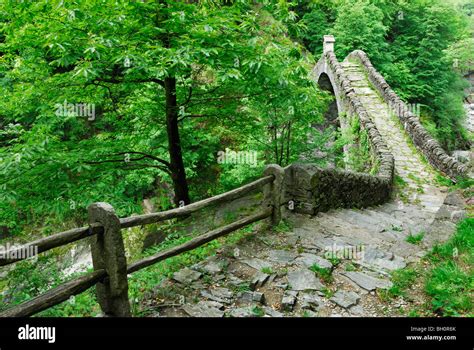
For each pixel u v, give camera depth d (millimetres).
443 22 16984
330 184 5484
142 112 6195
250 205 6207
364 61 14547
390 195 8234
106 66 4355
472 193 5145
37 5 3801
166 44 4504
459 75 18391
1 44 4477
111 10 3936
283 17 4500
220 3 5000
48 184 4672
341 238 4410
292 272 3523
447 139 16375
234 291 3215
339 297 3119
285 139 7844
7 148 4586
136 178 7566
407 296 3105
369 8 16750
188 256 3945
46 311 3023
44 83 4754
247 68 4480
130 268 2791
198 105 6277
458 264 3406
